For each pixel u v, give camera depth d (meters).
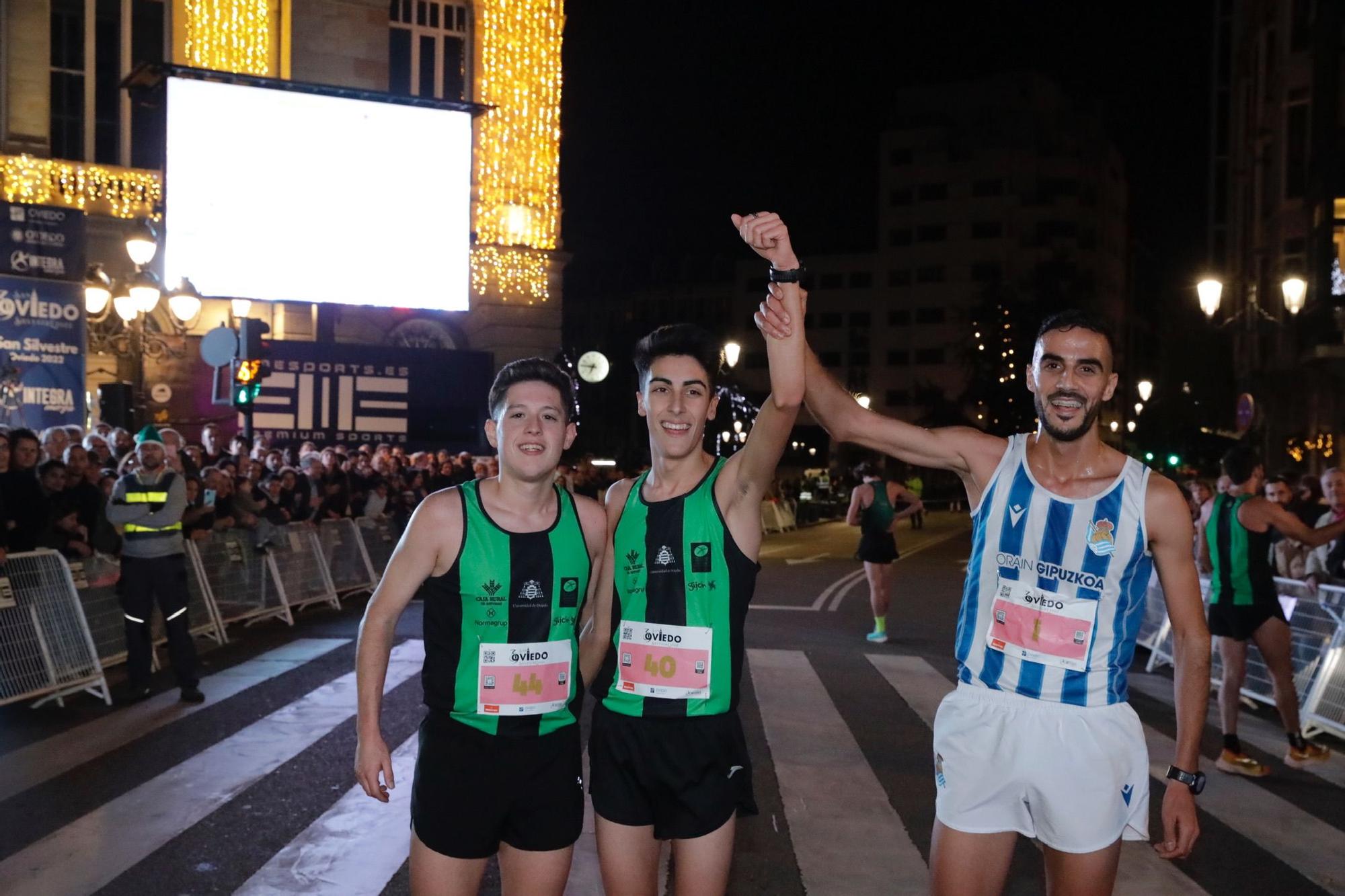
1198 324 73.06
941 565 23.30
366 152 23.55
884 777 7.01
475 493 3.59
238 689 9.12
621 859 3.68
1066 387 3.49
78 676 8.55
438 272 24.05
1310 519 13.40
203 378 23.45
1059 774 3.41
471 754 3.48
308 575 13.86
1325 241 26.28
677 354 3.76
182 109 22.20
